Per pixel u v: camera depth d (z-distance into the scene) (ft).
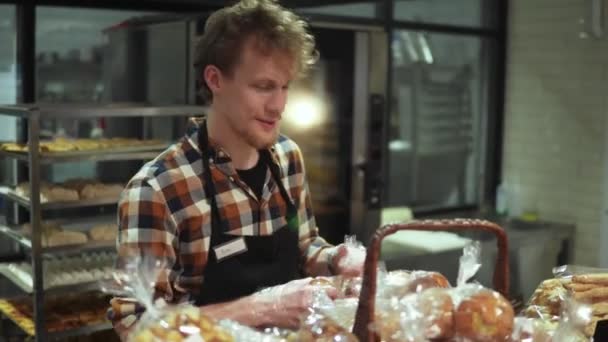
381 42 11.88
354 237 5.07
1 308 10.27
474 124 16.21
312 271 5.17
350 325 3.56
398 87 14.93
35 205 8.99
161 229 4.52
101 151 9.59
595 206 14.23
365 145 11.92
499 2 15.74
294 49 4.39
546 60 14.96
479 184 16.38
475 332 3.27
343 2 13.66
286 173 5.24
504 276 3.66
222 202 4.77
